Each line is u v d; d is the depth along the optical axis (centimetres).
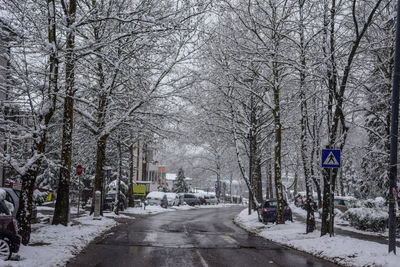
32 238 1387
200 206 6253
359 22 1738
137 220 2839
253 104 3166
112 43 1426
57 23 1230
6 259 945
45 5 1212
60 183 1792
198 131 3009
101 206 2564
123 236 1738
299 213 3659
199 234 1944
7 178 2898
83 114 2209
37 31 1227
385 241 1642
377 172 2833
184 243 1555
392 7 1903
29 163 1177
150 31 1282
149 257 1180
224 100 2964
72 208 3616
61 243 1331
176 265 1055
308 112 2209
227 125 3206
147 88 2088
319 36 1859
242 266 1062
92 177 4325
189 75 2156
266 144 3591
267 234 1894
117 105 2298
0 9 1193
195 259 1161
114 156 4153
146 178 7412
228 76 2561
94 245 1426
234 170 5566
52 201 3972
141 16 1248
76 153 2992
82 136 2709
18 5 1188
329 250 1277
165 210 4488
